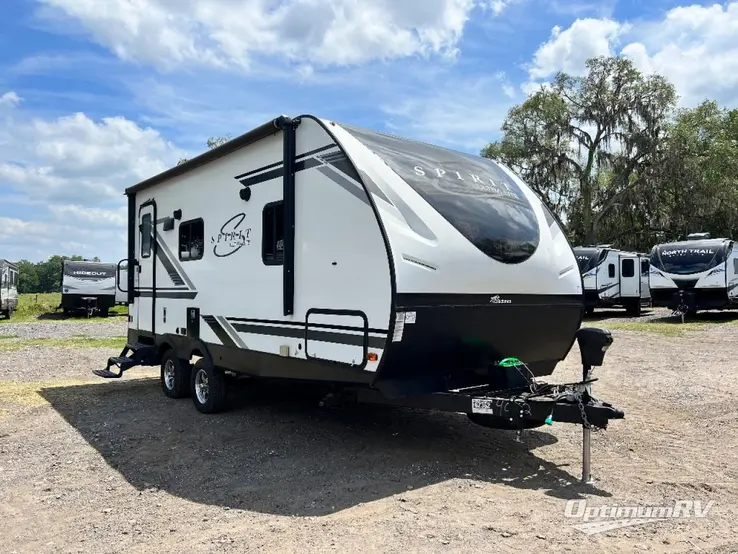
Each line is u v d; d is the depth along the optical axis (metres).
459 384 4.99
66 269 24.70
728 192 27.80
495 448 5.21
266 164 5.60
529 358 5.48
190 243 7.01
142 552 3.35
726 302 16.52
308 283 4.99
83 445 5.51
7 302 23.84
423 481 4.40
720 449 5.18
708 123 28.75
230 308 6.14
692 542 3.38
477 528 3.56
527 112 30.16
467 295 4.58
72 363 10.97
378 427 5.91
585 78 29.45
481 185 5.25
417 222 4.47
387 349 4.23
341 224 4.64
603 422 4.09
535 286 5.10
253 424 6.09
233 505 4.02
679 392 7.49
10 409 6.99
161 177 7.62
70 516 3.90
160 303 7.83
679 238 29.33
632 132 28.47
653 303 19.62
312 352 4.95
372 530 3.55
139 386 8.48
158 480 4.56
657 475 4.52
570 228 31.09
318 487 4.31
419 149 5.30
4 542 3.53
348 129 4.97
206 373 6.59
